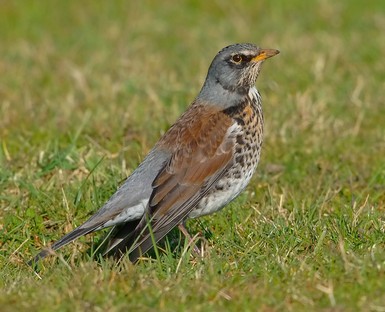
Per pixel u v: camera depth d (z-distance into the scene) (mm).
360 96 18125
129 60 20672
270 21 23594
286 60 20422
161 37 22766
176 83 19016
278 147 15516
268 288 9969
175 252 11484
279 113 16781
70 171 14195
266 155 15195
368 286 9867
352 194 13352
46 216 12844
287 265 10602
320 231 11703
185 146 11320
